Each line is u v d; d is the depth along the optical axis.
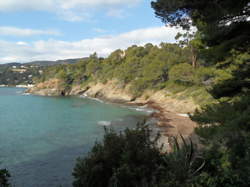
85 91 91.88
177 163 6.79
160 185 5.64
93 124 32.91
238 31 8.39
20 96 85.50
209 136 8.10
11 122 34.91
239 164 5.91
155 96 54.69
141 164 6.73
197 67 46.22
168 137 23.58
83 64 106.00
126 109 49.03
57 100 70.81
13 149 21.31
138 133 7.47
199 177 5.85
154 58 68.12
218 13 7.65
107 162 7.05
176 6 8.53
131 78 70.75
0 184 5.36
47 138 25.25
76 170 7.31
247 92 9.20
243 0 7.20
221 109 8.83
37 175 15.66
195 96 41.25
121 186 6.21
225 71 15.84
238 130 7.22
